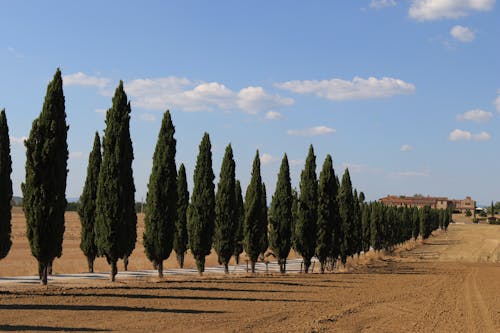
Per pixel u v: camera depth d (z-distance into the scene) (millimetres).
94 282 31906
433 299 30672
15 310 20438
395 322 22422
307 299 28344
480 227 174250
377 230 76438
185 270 45500
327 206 49688
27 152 27375
